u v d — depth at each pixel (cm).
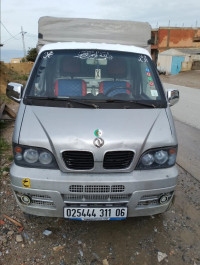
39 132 234
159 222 296
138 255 250
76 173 230
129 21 427
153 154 238
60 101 266
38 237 267
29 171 230
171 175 240
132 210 240
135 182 230
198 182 388
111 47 337
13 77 1886
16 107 869
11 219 289
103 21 429
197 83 2212
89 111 256
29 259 240
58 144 226
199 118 793
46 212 240
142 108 271
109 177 229
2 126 620
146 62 327
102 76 309
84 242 264
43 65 308
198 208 325
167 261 244
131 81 309
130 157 232
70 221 293
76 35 435
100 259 244
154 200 246
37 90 283
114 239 269
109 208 235
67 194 230
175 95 327
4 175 377
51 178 226
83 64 313
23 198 240
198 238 274
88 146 225
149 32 432
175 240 270
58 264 237
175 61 3616
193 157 477
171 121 262
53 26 430
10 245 255
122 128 239
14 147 236
